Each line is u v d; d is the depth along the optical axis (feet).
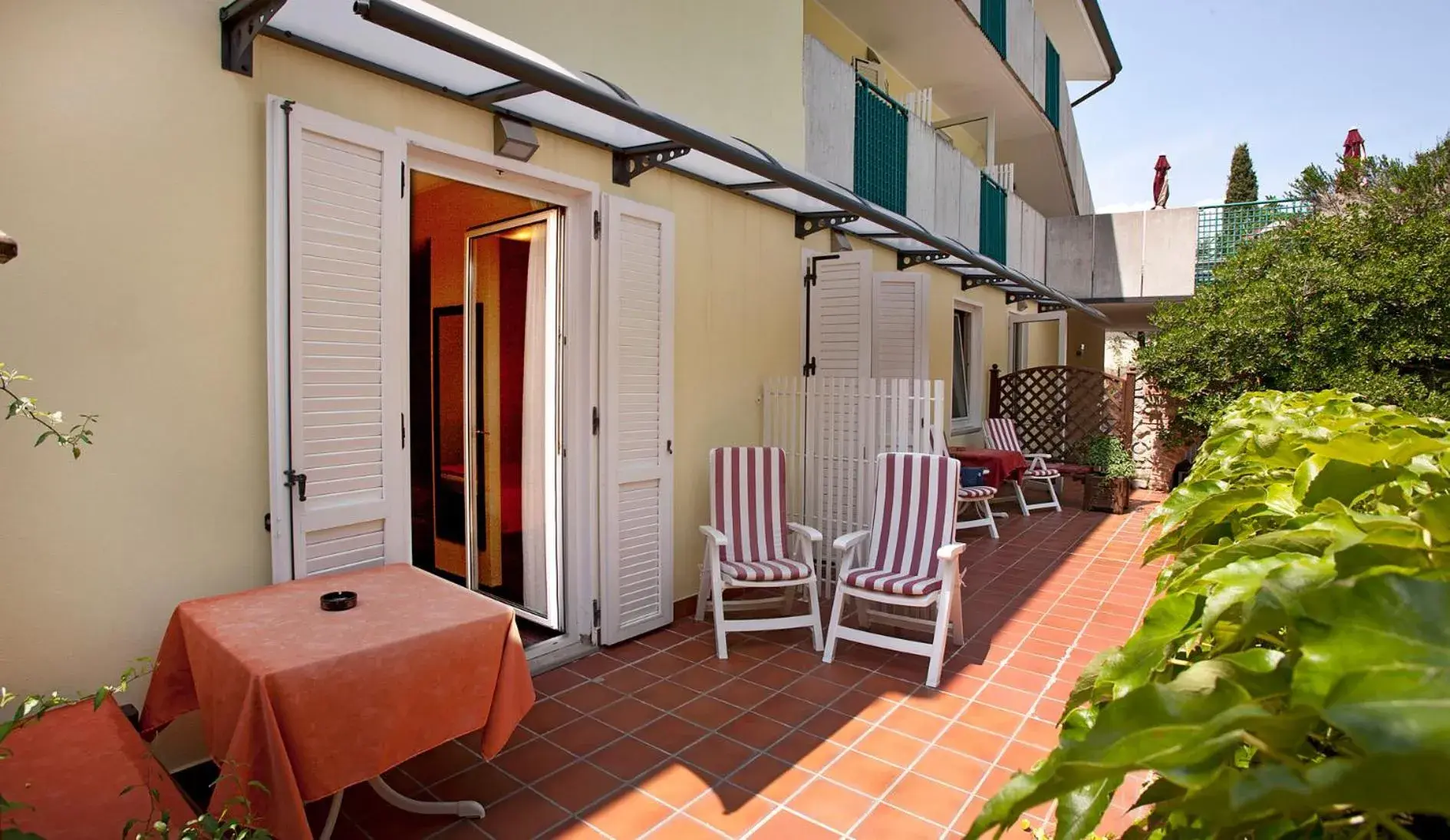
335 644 7.56
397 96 11.37
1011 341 40.34
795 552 16.63
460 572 19.94
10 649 8.20
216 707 7.50
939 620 13.43
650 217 15.39
